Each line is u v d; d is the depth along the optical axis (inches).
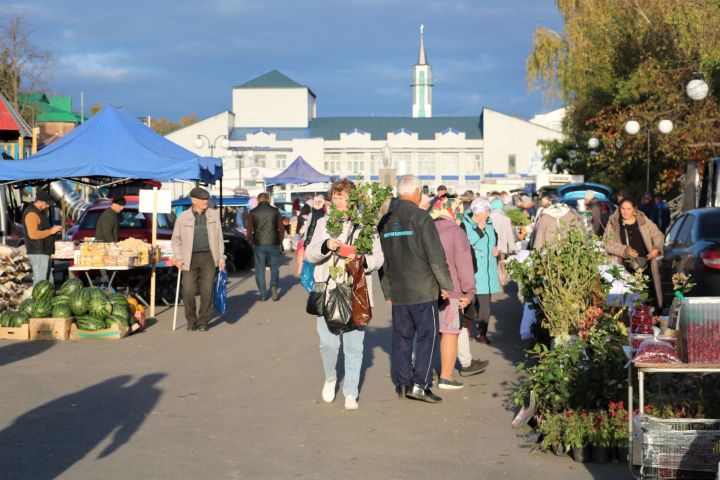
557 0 1660.9
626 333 299.1
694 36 1234.6
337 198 348.5
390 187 345.7
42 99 3410.4
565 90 1764.3
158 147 721.0
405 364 359.9
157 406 344.8
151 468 260.4
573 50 1664.6
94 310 530.0
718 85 1231.5
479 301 503.5
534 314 470.9
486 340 504.7
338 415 331.3
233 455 275.4
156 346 501.4
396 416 329.4
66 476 251.4
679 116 1339.8
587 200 814.5
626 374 289.1
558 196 1266.0
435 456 275.4
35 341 520.4
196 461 268.5
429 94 6437.0
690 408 268.8
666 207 1179.3
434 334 354.9
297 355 468.4
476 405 347.6
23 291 613.0
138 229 853.2
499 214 579.2
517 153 4503.0
